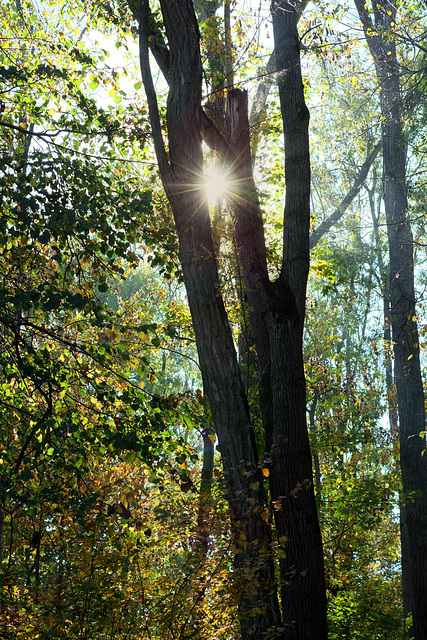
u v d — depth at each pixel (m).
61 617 5.25
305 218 8.27
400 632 14.02
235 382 7.29
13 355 7.69
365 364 21.42
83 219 7.29
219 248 9.45
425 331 12.16
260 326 8.44
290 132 8.46
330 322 20.94
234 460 7.12
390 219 16.31
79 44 8.38
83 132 8.06
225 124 9.08
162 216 8.77
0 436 7.99
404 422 15.07
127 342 8.39
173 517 7.86
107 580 5.62
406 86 14.91
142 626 5.61
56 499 6.74
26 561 8.90
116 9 9.21
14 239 7.57
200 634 5.58
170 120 7.54
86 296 7.65
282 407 7.58
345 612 12.09
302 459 7.41
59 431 7.32
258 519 6.12
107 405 7.62
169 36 7.55
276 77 8.59
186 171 7.49
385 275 18.48
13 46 9.30
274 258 10.27
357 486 12.38
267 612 6.51
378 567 19.59
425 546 14.27
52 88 8.38
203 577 5.70
